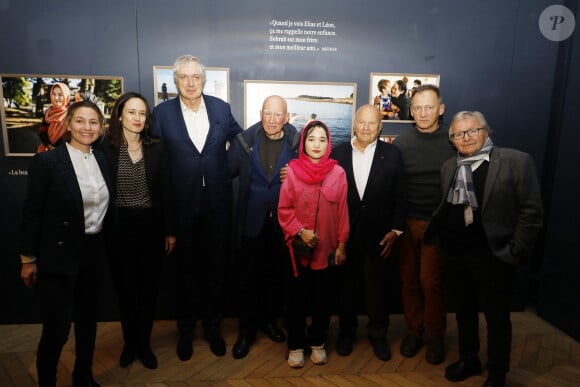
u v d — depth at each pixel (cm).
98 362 248
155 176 217
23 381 229
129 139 213
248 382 229
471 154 205
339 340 265
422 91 235
